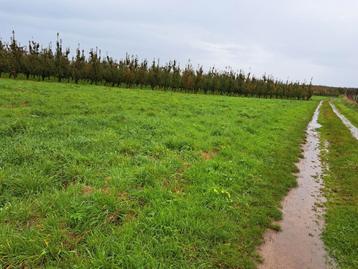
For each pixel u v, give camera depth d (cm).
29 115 1584
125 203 729
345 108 6341
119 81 6662
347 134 2373
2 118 1421
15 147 986
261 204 891
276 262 627
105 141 1172
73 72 6059
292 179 1158
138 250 570
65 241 581
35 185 765
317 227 791
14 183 761
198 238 653
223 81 8456
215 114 2406
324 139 2167
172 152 1174
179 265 563
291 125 2591
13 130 1243
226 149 1323
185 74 7656
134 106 2323
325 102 9575
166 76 7262
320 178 1214
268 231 754
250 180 1040
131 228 631
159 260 562
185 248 610
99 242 579
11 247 538
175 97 3884
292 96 10562
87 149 1073
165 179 912
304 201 965
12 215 638
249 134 1767
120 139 1243
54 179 816
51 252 541
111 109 2059
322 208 915
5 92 2434
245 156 1288
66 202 692
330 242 713
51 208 671
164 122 1686
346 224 796
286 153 1543
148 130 1470
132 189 809
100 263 525
